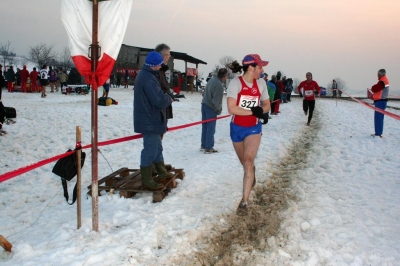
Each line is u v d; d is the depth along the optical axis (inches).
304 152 328.5
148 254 133.9
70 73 1168.2
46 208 182.5
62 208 181.3
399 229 159.0
